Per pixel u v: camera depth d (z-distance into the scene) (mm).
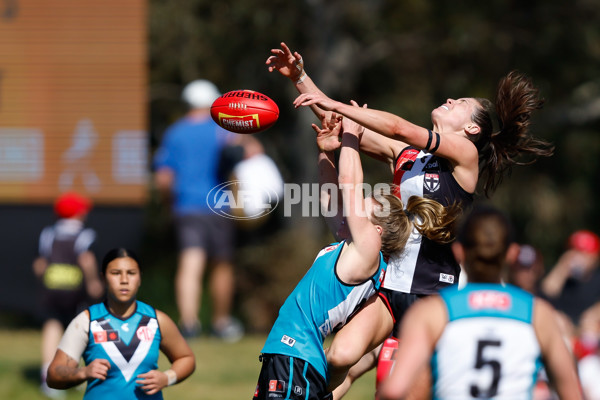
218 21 60656
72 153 47906
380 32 61875
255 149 37781
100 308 19656
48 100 48375
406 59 63750
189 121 38344
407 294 18375
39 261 32375
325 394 18359
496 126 29953
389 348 18594
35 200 47344
